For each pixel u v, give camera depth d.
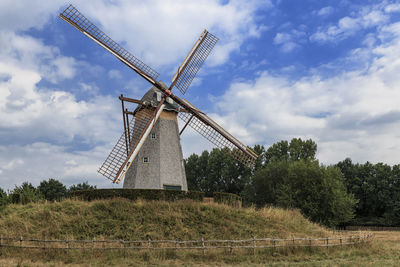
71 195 25.45
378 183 67.56
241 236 20.89
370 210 71.00
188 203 23.52
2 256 16.22
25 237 19.02
